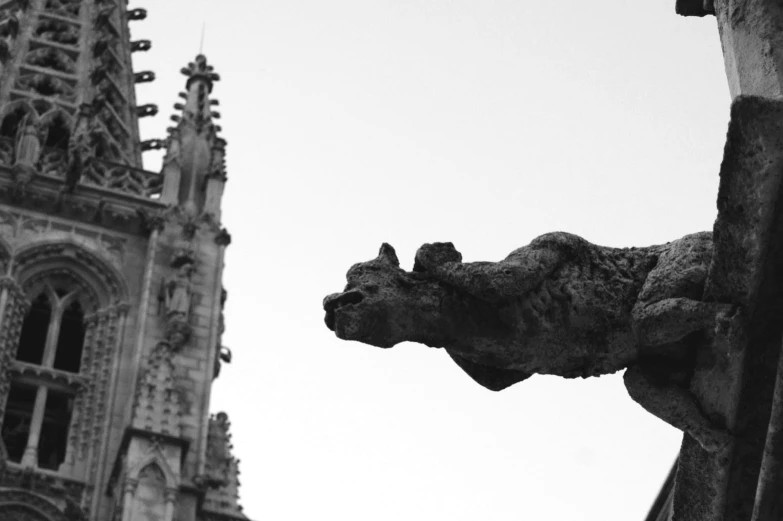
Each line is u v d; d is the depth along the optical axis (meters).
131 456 57.97
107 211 69.56
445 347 7.54
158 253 68.38
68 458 60.97
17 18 79.69
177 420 59.84
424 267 7.53
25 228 68.56
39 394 63.19
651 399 7.41
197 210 70.75
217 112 75.25
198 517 59.66
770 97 6.79
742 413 7.23
